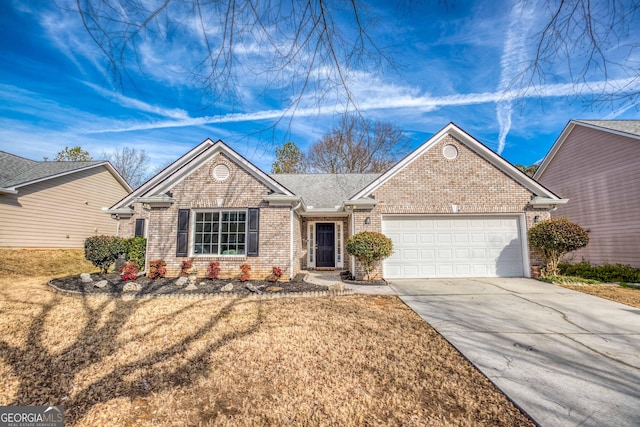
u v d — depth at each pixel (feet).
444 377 12.09
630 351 14.66
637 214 40.91
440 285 32.01
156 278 33.86
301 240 47.03
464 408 9.99
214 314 20.77
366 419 9.43
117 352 14.42
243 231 36.01
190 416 9.64
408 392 11.00
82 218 60.34
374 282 33.76
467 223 37.37
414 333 17.20
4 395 10.80
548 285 31.50
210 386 11.44
